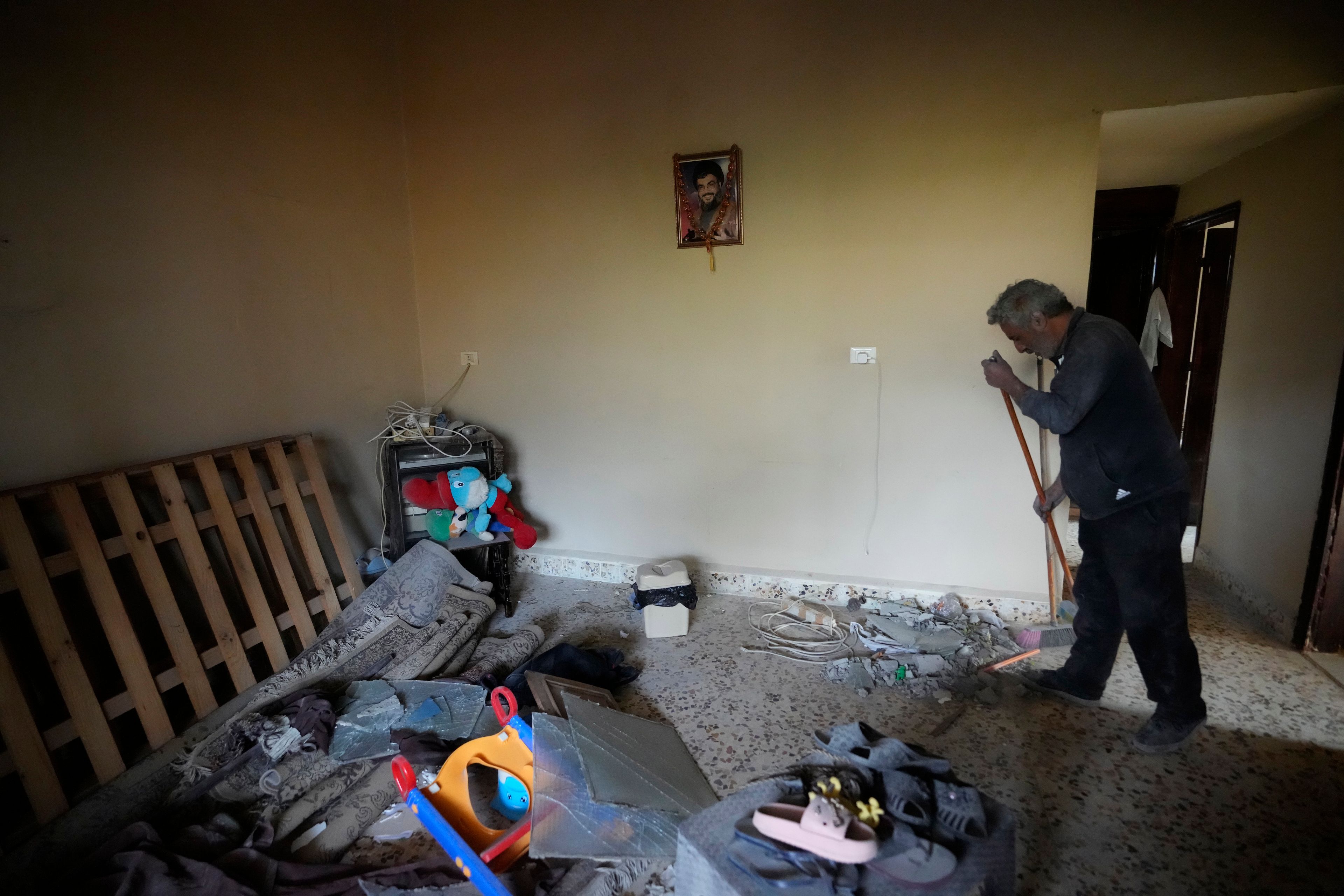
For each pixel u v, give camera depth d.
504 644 2.62
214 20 2.28
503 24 3.02
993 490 2.74
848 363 2.82
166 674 1.91
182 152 2.19
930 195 2.61
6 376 1.76
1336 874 1.50
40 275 1.82
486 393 3.40
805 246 2.79
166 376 2.17
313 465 2.59
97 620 1.93
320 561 2.50
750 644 2.69
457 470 2.88
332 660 2.24
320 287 2.79
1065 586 2.63
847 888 0.96
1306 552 2.45
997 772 1.89
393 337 3.24
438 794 1.69
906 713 2.20
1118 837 1.63
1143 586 1.86
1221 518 3.09
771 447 3.00
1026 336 2.03
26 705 1.59
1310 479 2.43
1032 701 2.24
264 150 2.50
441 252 3.32
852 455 2.89
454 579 2.70
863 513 2.93
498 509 2.92
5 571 1.62
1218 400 3.13
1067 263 2.50
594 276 3.11
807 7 2.61
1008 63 2.44
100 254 1.97
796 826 1.02
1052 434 2.52
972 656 2.47
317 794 1.79
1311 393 2.42
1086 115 2.40
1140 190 3.50
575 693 2.10
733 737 2.09
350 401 2.97
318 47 2.73
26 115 1.77
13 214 1.76
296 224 2.65
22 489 1.72
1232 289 2.99
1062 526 2.71
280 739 1.88
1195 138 2.67
